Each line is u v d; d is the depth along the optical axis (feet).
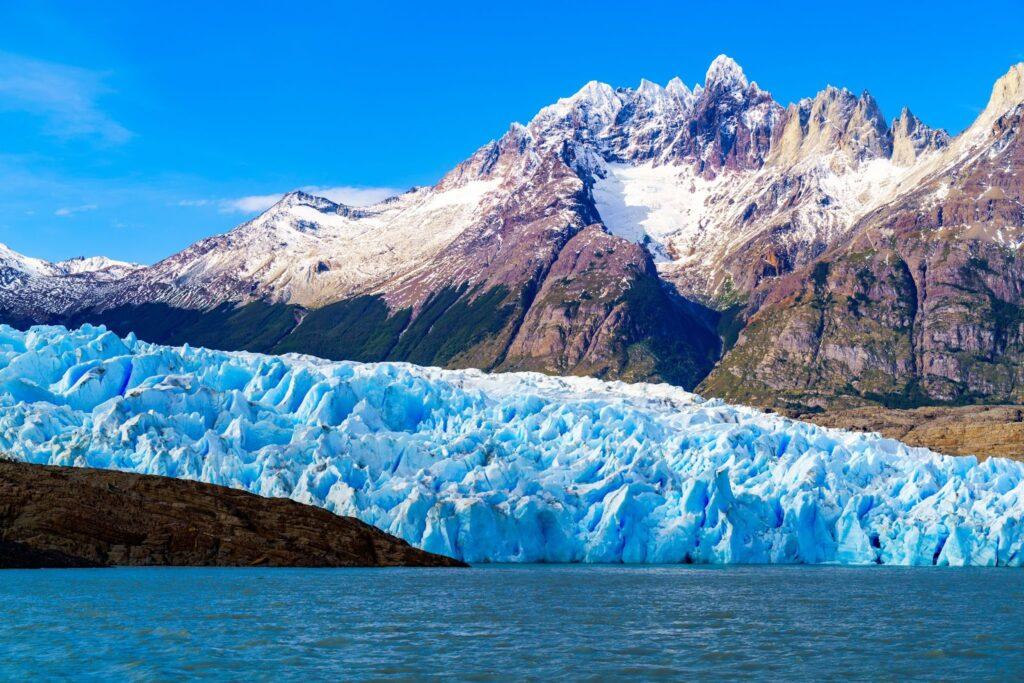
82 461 444.96
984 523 504.02
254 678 226.17
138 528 413.80
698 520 498.69
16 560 389.39
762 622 312.50
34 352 510.17
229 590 357.82
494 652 258.16
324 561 429.79
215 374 550.77
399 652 256.32
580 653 258.98
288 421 517.14
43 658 241.76
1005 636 289.12
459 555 472.03
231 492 448.65
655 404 649.61
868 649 267.59
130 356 522.06
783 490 524.93
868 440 604.49
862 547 510.99
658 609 338.54
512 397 581.12
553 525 489.67
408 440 508.53
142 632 274.16
